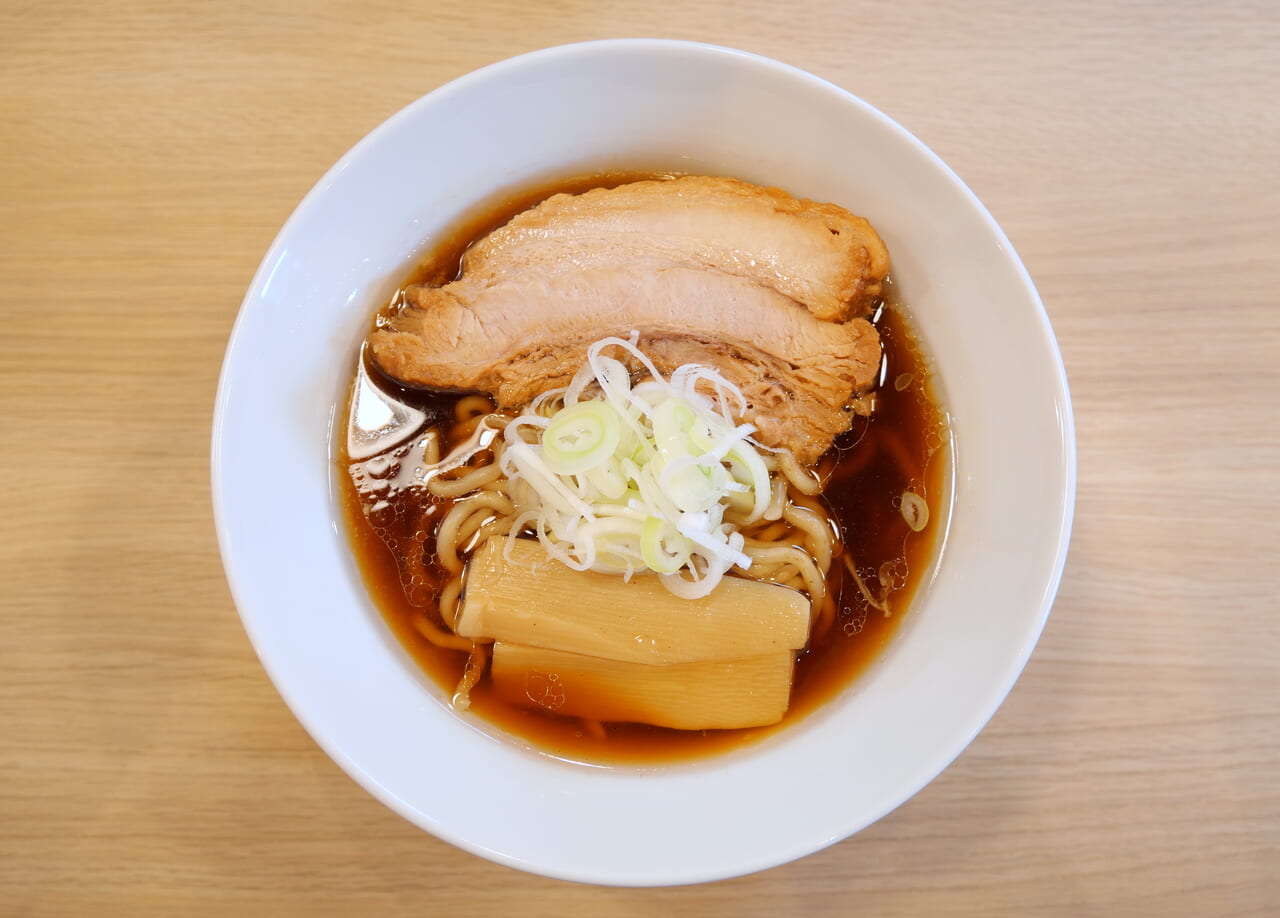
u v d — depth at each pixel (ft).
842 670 0.89
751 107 0.89
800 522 0.92
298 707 0.77
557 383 0.93
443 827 0.76
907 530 0.92
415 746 0.82
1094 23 1.01
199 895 0.85
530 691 0.88
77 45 0.98
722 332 0.95
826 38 1.00
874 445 0.94
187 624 0.89
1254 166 0.99
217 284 0.95
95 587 0.89
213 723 0.87
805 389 0.94
